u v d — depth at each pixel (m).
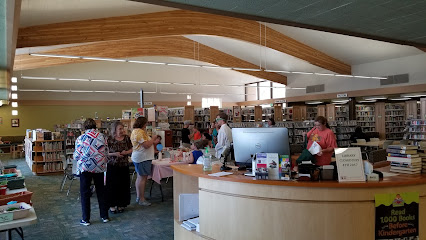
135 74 20.12
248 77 22.22
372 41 12.31
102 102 21.45
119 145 5.53
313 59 14.16
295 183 2.95
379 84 14.59
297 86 19.27
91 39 9.55
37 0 6.33
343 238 2.94
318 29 4.75
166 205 6.05
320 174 3.04
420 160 3.39
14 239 4.39
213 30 11.60
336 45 13.26
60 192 7.59
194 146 6.23
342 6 3.91
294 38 13.47
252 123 13.89
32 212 2.65
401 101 20.33
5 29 4.86
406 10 4.06
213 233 3.43
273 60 16.66
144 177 6.01
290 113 17.23
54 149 10.65
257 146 3.51
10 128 19.95
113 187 5.46
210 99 22.31
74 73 18.53
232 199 3.27
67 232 4.66
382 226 2.98
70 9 7.53
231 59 17.67
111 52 14.59
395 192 3.02
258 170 3.12
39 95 20.23
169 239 4.35
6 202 2.81
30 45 8.79
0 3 3.76
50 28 9.03
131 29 10.13
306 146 4.76
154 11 10.22
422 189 3.13
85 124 4.92
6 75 9.12
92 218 5.32
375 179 3.00
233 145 3.74
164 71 20.91
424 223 3.15
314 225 2.96
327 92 17.23
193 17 11.18
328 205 2.94
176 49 16.16
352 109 16.05
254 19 4.26
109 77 19.55
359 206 2.95
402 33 5.04
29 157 12.14
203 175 3.45
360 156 3.04
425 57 12.94
